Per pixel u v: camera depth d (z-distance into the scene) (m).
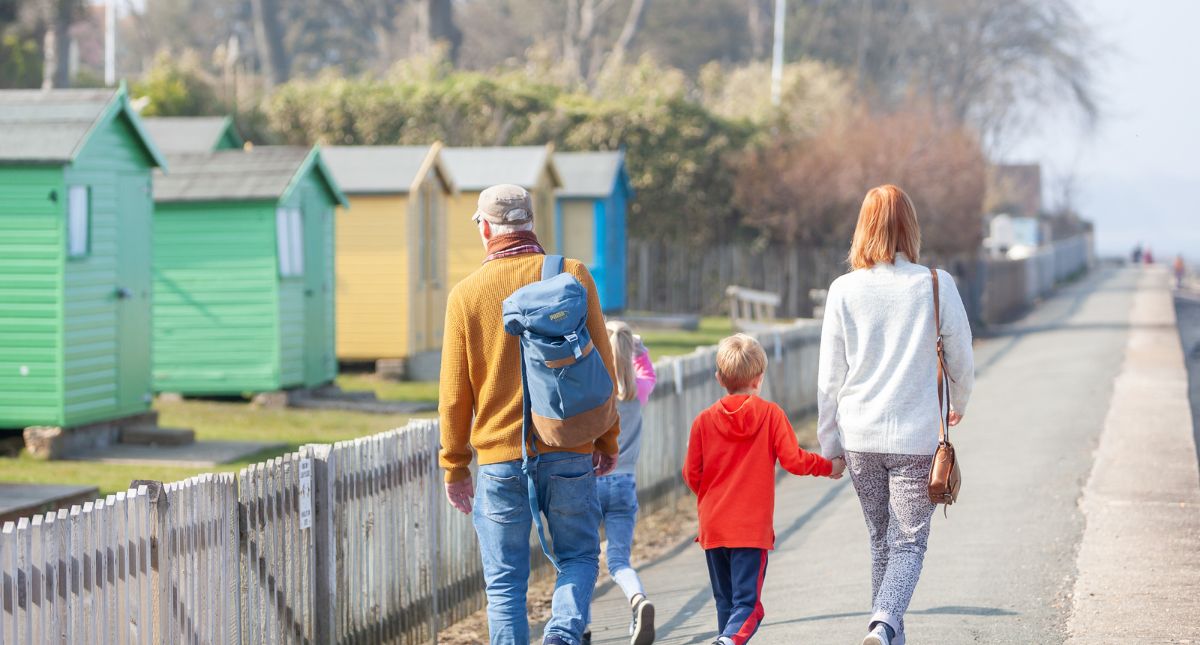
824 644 12.81
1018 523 18.33
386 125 71.38
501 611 10.49
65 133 25.72
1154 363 42.81
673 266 74.50
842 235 73.75
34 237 25.66
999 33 141.88
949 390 11.07
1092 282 145.00
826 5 140.25
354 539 13.32
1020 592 14.52
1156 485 20.61
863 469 11.12
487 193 10.76
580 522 10.52
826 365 11.31
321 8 137.62
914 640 12.75
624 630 14.48
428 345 42.75
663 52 134.38
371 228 40.84
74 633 9.50
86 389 26.41
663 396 23.19
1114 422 28.08
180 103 63.91
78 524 9.56
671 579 17.39
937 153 72.12
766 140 76.06
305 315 35.66
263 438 28.48
